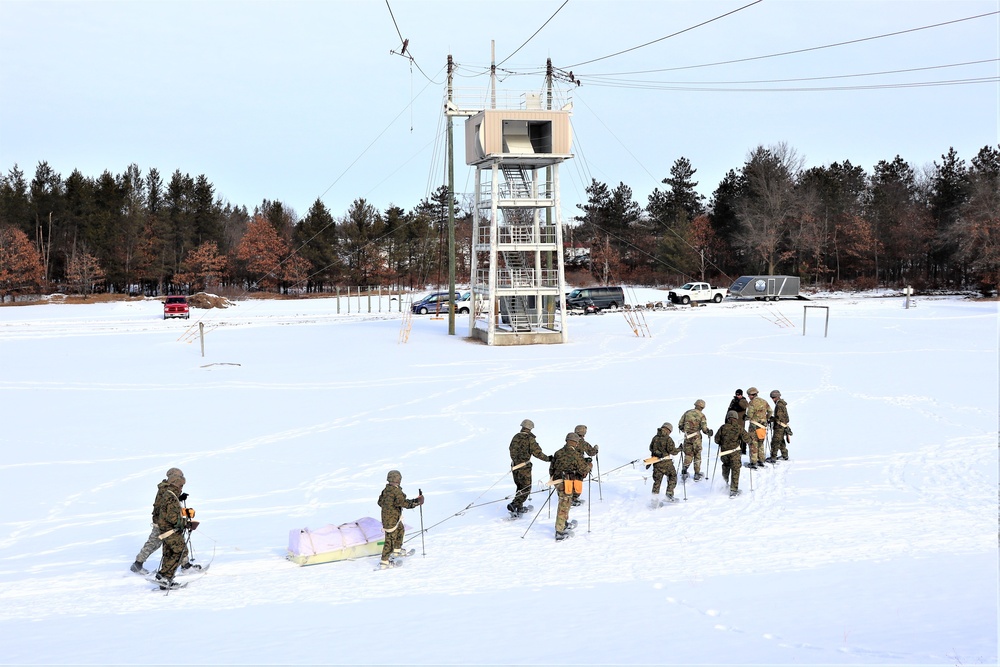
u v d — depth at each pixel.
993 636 8.39
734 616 9.89
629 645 8.89
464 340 53.69
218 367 41.12
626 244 139.00
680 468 20.42
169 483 13.37
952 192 111.81
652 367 39.53
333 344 51.31
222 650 9.46
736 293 90.94
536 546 14.59
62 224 127.75
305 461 22.25
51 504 18.66
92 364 42.56
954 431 23.36
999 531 13.89
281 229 131.12
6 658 9.41
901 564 12.04
